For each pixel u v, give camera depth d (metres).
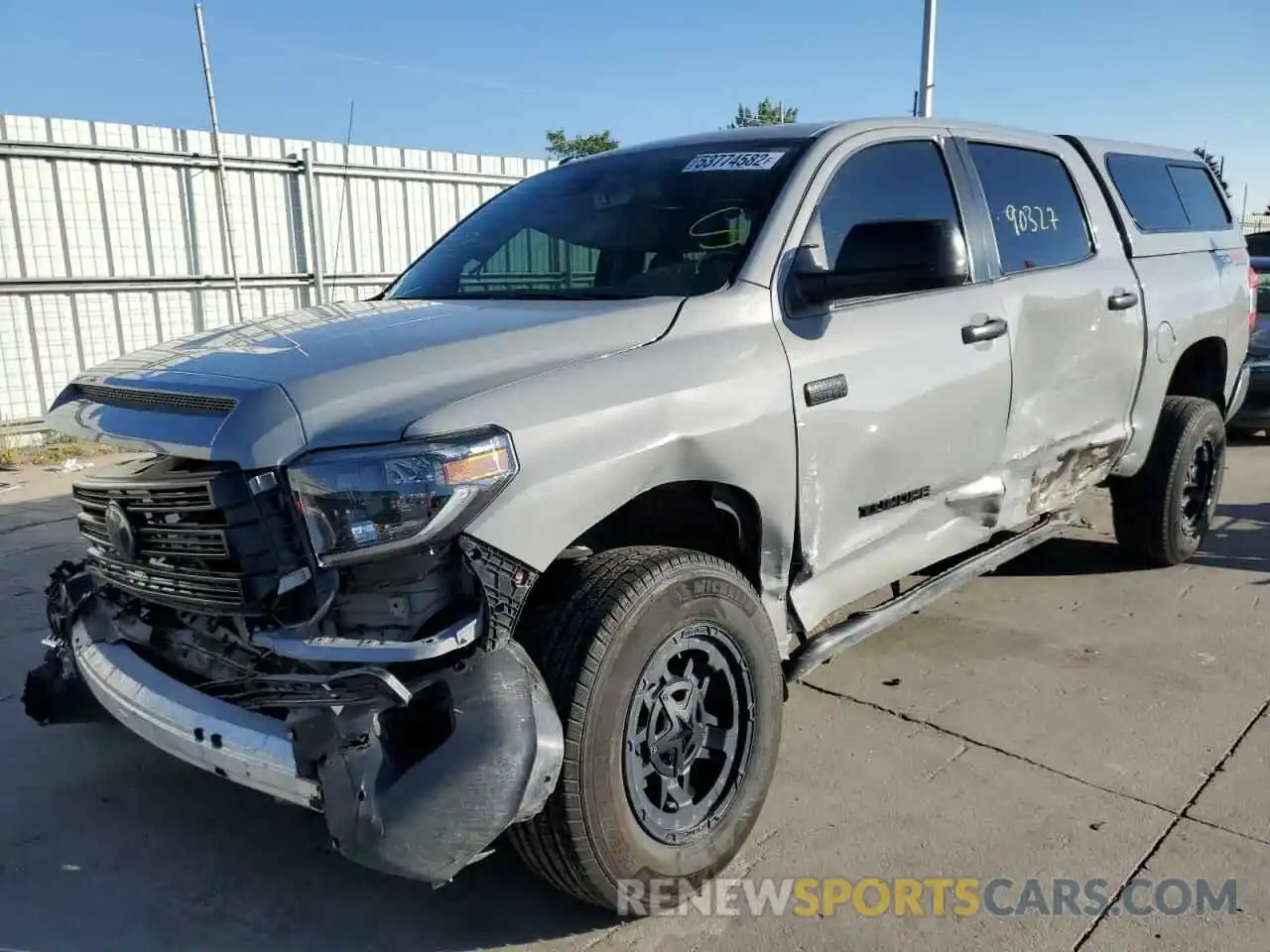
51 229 10.55
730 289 3.02
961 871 2.88
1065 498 4.54
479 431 2.31
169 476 2.40
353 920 2.75
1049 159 4.48
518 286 3.45
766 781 2.93
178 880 2.93
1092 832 3.05
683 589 2.61
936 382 3.49
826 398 3.08
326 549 2.22
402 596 2.29
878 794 3.29
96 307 10.93
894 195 3.61
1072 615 4.86
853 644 3.46
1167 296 4.89
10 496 7.80
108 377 2.81
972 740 3.64
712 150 3.66
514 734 2.27
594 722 2.43
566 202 3.74
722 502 2.93
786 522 3.03
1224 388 5.58
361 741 2.23
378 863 2.23
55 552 6.11
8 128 10.09
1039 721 3.78
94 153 10.66
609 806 2.48
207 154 11.56
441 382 2.43
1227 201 5.93
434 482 2.21
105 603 3.00
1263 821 3.09
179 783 3.46
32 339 10.52
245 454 2.25
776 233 3.16
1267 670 4.19
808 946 2.60
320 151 12.52
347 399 2.34
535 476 2.36
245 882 2.93
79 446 9.78
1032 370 4.01
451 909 2.79
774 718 2.94
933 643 4.54
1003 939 2.60
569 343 2.67
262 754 2.32
